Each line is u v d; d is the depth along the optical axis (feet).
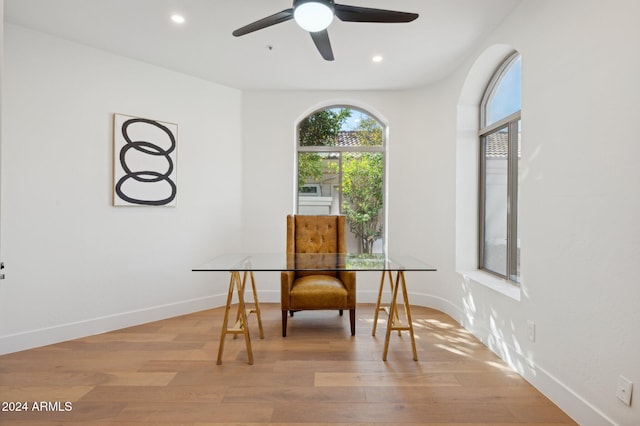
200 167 12.03
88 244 9.62
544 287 6.56
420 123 12.63
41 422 5.64
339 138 13.98
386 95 13.01
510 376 7.25
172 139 11.29
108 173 9.98
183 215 11.64
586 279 5.53
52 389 6.65
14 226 8.43
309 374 7.30
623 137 4.87
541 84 6.72
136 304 10.57
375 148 13.75
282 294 9.52
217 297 12.59
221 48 9.75
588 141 5.51
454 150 11.06
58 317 9.09
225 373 7.33
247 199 13.21
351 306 9.58
